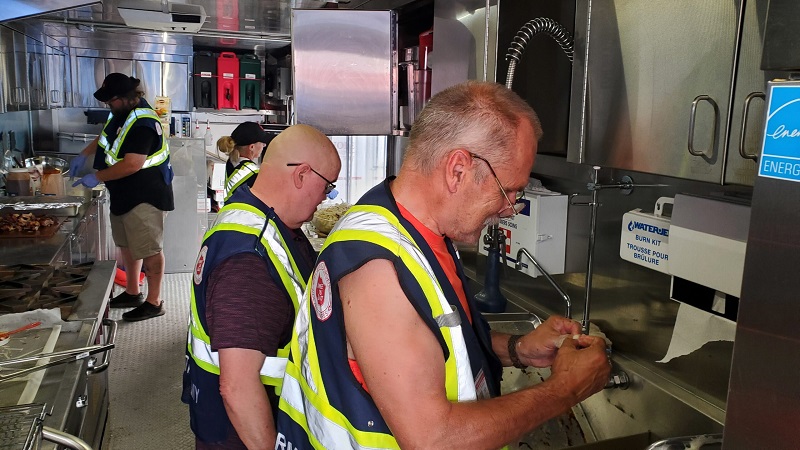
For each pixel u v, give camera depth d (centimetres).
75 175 480
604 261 191
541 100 192
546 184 216
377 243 95
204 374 148
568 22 190
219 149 608
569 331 135
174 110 699
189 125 708
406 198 104
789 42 71
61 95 605
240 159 401
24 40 450
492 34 184
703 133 113
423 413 91
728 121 108
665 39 122
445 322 95
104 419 235
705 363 154
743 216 133
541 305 221
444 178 100
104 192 500
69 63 643
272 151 159
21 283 237
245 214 151
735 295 137
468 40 199
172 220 558
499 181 98
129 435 286
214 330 137
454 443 92
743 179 106
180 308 469
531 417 102
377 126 264
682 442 120
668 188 164
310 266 162
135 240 433
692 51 115
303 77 254
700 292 152
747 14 104
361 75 258
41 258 294
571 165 196
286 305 144
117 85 415
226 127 742
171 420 301
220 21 566
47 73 543
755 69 103
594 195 181
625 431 173
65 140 659
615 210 184
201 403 150
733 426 78
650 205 171
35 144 598
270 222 148
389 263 94
